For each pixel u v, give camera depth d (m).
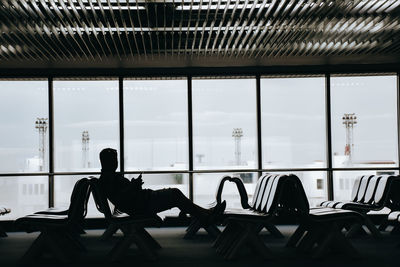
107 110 9.73
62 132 9.64
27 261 5.53
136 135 9.72
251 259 5.51
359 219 5.45
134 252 6.22
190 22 6.79
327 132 9.77
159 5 6.29
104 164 5.63
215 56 8.71
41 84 9.63
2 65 9.00
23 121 9.59
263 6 6.16
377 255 5.67
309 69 9.70
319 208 6.41
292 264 5.16
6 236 8.16
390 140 9.84
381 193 6.98
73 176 9.42
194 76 9.71
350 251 5.48
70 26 6.95
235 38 7.91
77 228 8.12
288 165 9.80
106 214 5.55
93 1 6.05
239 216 5.48
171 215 8.65
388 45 8.03
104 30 7.21
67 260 5.54
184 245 6.74
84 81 9.74
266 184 6.10
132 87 9.79
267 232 8.07
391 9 6.39
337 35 7.61
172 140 9.73
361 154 9.79
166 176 9.55
